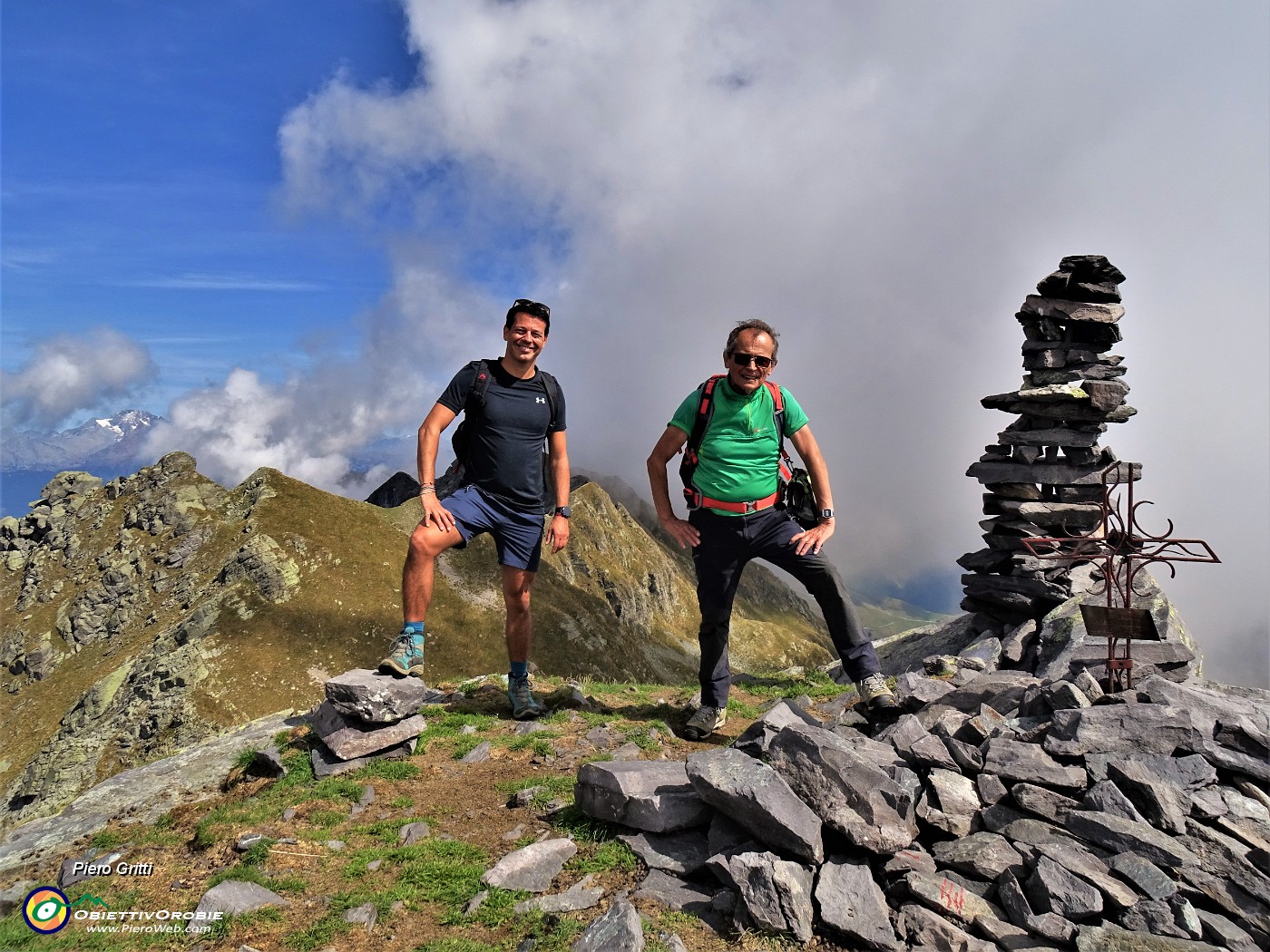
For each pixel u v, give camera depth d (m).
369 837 6.35
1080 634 8.91
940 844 5.35
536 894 5.38
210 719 112.69
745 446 7.81
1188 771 5.56
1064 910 4.59
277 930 5.06
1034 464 11.02
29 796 112.88
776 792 5.38
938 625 13.18
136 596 153.38
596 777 6.20
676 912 5.03
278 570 138.25
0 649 156.38
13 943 5.02
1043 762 5.75
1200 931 4.32
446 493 8.49
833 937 4.71
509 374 8.50
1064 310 11.08
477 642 147.50
